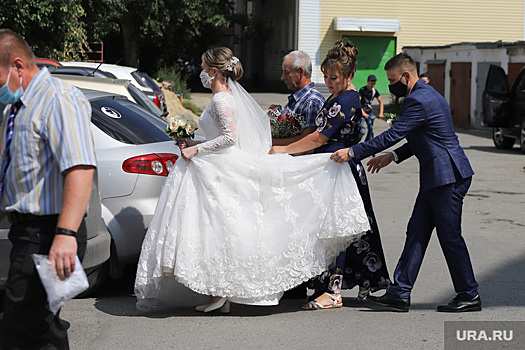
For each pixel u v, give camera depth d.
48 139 3.41
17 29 17.00
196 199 5.22
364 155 5.40
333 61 5.55
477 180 13.34
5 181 3.52
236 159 5.27
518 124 17.70
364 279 5.83
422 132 5.44
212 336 5.01
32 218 3.50
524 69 17.78
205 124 5.36
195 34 36.34
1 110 4.55
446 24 38.94
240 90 5.43
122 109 6.44
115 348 4.75
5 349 3.51
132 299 6.02
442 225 5.49
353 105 5.60
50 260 3.33
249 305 5.85
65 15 17.97
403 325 5.29
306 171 5.42
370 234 5.76
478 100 24.81
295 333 5.09
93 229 5.11
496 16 39.09
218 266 5.19
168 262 5.12
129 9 32.53
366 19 37.97
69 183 3.38
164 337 4.98
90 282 5.80
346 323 5.34
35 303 3.49
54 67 8.46
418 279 6.68
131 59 34.47
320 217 5.45
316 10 38.00
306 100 5.79
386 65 5.63
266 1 47.81
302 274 5.41
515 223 9.44
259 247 5.25
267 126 5.58
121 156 5.91
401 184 13.02
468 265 5.59
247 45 53.38
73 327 5.20
